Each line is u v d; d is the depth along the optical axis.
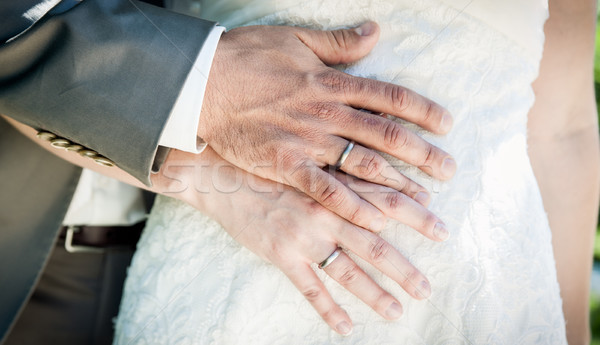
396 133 0.35
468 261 0.35
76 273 0.51
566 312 0.48
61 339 0.51
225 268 0.37
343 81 0.36
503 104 0.38
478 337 0.34
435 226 0.35
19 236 0.43
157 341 0.37
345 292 0.36
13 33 0.34
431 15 0.37
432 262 0.35
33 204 0.44
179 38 0.34
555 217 0.47
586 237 0.47
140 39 0.33
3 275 0.43
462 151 0.37
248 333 0.36
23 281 0.44
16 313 0.44
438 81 0.37
